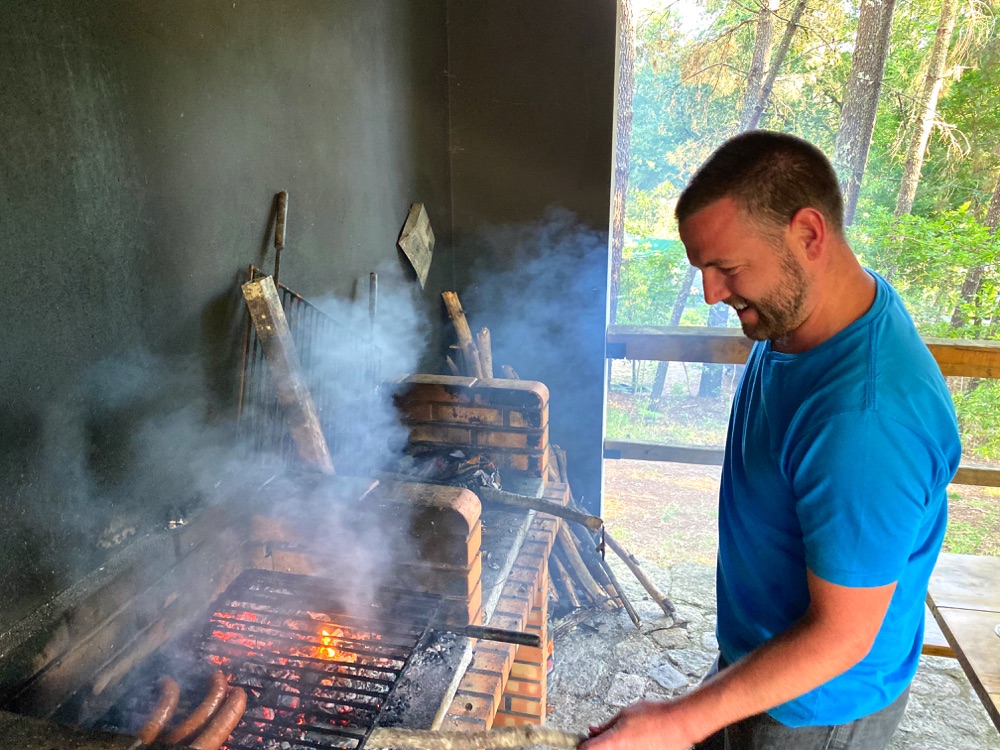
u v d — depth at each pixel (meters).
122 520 1.54
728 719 1.10
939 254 8.61
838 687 1.32
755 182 1.02
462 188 3.56
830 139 10.48
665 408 9.97
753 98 9.47
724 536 1.48
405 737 1.20
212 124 1.77
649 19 10.42
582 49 3.23
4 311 1.22
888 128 10.38
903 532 1.01
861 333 1.07
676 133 11.03
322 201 2.37
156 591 1.58
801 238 1.04
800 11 9.00
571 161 3.40
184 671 1.49
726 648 1.53
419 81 3.07
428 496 1.76
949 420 1.06
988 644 1.86
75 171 1.36
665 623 3.52
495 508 2.59
